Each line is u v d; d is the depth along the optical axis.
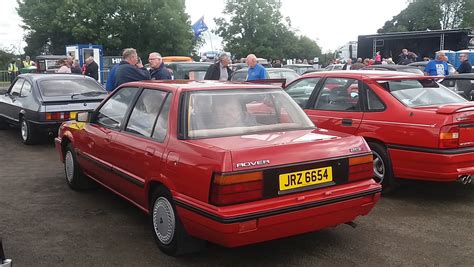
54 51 46.75
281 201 3.57
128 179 4.56
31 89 9.63
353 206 3.93
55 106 9.11
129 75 7.77
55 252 4.21
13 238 4.54
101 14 43.12
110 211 5.36
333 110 6.37
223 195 3.40
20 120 9.88
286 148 3.67
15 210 5.39
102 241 4.47
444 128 5.21
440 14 69.62
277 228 3.59
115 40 43.41
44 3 45.38
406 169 5.57
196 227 3.64
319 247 4.34
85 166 5.71
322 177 3.79
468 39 21.38
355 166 3.97
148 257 4.11
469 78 8.62
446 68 13.59
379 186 4.09
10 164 7.84
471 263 3.99
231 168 3.42
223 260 4.07
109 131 5.01
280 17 53.56
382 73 6.35
